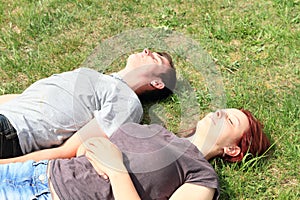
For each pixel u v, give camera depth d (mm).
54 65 3801
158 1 4414
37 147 3070
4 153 2979
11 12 4324
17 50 3920
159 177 2748
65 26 4152
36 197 2641
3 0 4457
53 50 3906
